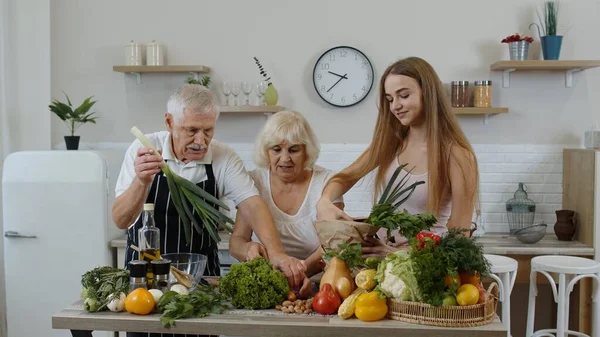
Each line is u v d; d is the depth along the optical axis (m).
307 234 2.84
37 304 4.55
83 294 2.21
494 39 4.97
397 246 2.42
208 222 2.55
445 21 4.99
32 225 4.52
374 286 2.12
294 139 2.69
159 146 2.81
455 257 2.01
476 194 2.58
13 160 4.53
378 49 5.04
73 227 4.48
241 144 5.17
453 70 5.00
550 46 4.75
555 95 4.97
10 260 4.56
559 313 4.03
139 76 5.20
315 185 2.87
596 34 4.93
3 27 5.11
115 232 4.62
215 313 2.16
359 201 5.06
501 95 4.99
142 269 2.20
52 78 5.28
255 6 5.11
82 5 5.24
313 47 5.08
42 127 5.21
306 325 2.04
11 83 5.17
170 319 2.09
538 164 4.99
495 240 4.68
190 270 2.37
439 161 2.56
